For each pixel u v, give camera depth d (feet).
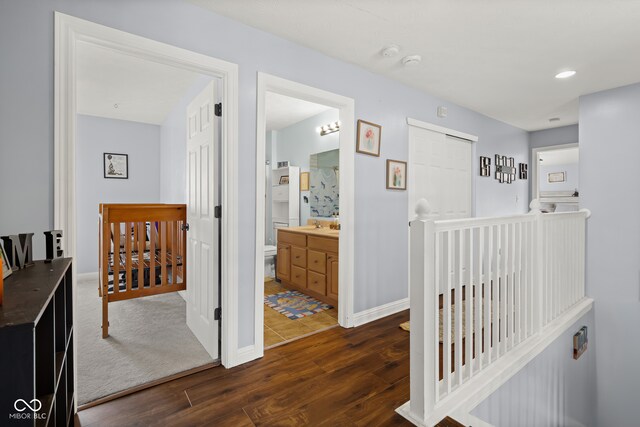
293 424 5.16
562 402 8.78
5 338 2.10
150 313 10.53
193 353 7.57
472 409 5.48
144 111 14.49
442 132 12.05
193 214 8.64
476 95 11.64
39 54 4.92
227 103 6.77
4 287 2.94
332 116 14.02
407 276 10.96
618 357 10.70
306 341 8.30
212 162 7.07
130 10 5.65
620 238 10.69
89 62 9.32
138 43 5.71
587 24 6.98
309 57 8.14
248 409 5.52
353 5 6.35
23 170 4.85
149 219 9.41
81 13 5.23
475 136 13.52
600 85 10.61
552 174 25.17
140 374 6.59
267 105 13.60
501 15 6.66
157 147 17.02
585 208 11.40
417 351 5.06
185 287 9.91
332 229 12.98
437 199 12.08
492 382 5.79
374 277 9.87
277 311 10.62
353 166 9.17
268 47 7.40
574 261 10.12
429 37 7.61
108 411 5.42
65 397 3.95
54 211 5.04
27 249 3.87
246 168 7.10
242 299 7.11
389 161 10.18
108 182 15.79
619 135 10.74
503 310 6.50
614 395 10.78
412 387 5.16
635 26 7.04
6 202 4.75
